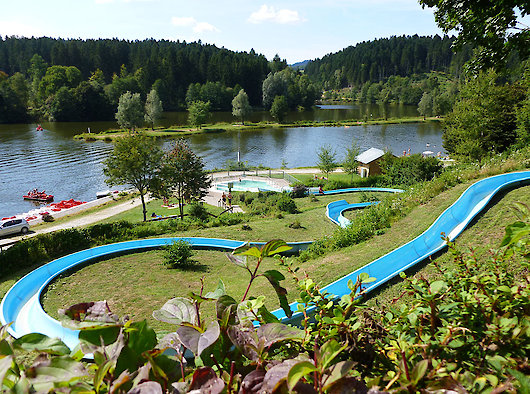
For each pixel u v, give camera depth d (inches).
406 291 86.9
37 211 1416.1
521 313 78.0
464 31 477.4
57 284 553.9
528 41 437.7
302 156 2618.1
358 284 81.0
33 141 2962.6
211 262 649.0
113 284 548.7
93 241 784.3
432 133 3585.1
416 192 760.3
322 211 1077.1
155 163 1189.7
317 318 80.2
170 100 5659.5
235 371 51.8
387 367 69.9
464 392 44.0
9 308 479.5
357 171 1999.3
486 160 847.7
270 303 407.5
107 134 3324.3
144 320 51.6
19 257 658.8
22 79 4594.0
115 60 6505.9
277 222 964.0
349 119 4596.5
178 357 51.6
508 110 1266.0
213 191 1711.4
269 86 5615.2
